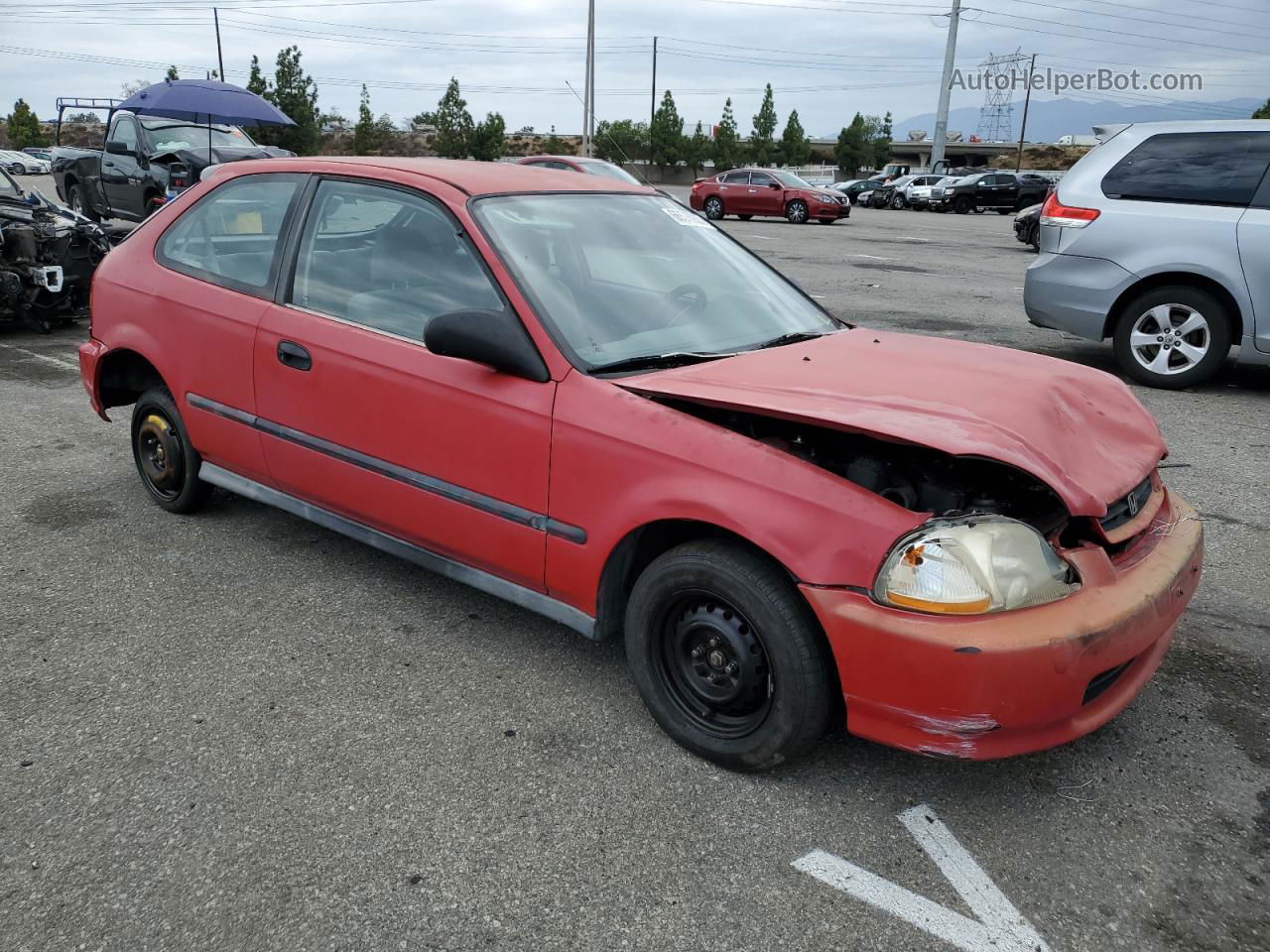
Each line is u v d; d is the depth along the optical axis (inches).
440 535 129.7
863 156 2989.7
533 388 116.6
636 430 108.0
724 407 102.7
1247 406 269.3
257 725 115.6
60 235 346.3
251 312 148.1
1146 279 284.0
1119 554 105.7
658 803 102.8
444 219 129.4
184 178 529.0
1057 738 96.0
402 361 128.6
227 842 95.7
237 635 137.0
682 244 146.8
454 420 123.4
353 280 138.3
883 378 114.0
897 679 92.7
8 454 215.2
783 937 85.4
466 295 124.9
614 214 144.1
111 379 177.3
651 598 109.7
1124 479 105.9
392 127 2230.6
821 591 95.3
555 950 83.6
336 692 123.0
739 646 104.0
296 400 142.3
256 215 153.6
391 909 87.6
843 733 116.6
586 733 115.2
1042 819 101.5
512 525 120.2
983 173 1491.1
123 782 104.4
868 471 101.7
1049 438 102.6
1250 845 98.0
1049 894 91.0
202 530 174.1
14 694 121.0
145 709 118.4
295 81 1619.1
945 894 90.7
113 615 142.2
